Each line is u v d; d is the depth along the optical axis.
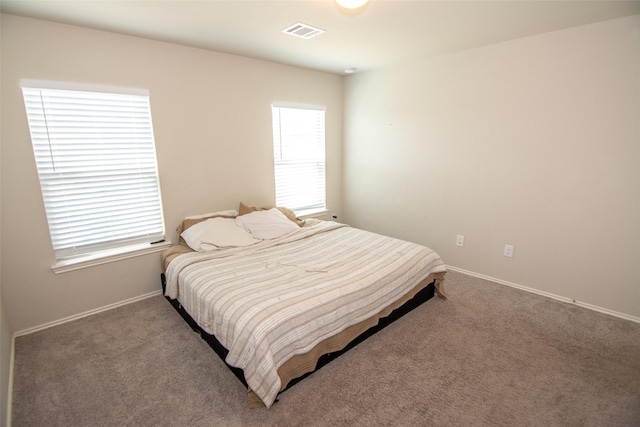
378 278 2.33
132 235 2.95
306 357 1.87
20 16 2.23
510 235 3.18
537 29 2.63
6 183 2.30
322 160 4.45
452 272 3.61
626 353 2.17
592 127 2.60
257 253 2.82
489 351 2.21
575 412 1.71
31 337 2.42
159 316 2.71
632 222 2.52
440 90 3.47
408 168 3.92
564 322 2.56
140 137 2.88
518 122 2.98
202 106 3.18
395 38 2.83
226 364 2.03
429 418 1.69
